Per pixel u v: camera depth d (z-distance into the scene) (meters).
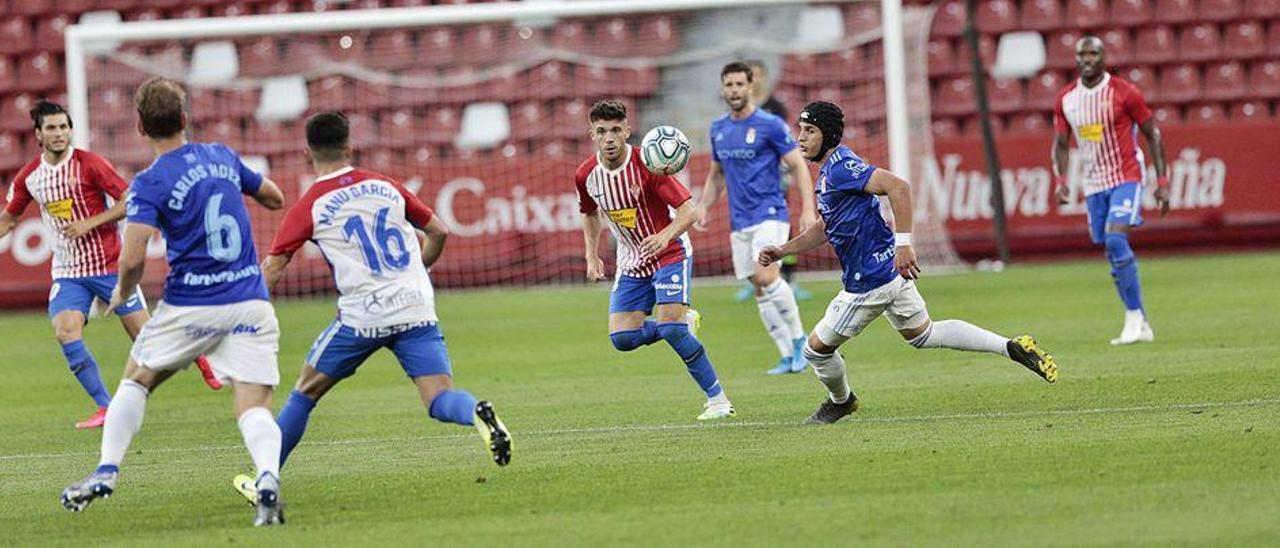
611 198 34.16
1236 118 84.25
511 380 44.09
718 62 82.88
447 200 77.81
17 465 32.91
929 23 81.19
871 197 31.39
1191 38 85.38
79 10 88.62
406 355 25.89
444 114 84.12
